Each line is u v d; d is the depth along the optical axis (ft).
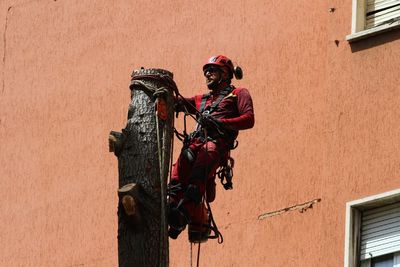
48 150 106.73
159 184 64.90
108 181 102.32
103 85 105.91
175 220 67.56
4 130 109.60
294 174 92.32
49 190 105.19
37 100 109.09
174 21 103.60
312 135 92.73
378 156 87.66
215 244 93.25
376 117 88.79
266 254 90.84
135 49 104.99
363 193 87.20
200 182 68.49
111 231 100.32
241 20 99.96
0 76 111.86
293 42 96.63
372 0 92.63
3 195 107.14
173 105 67.41
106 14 108.06
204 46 101.04
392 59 89.71
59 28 110.63
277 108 95.04
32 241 104.01
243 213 93.09
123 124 103.50
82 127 105.70
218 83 72.28
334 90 90.94
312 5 96.94
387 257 85.66
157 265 63.57
